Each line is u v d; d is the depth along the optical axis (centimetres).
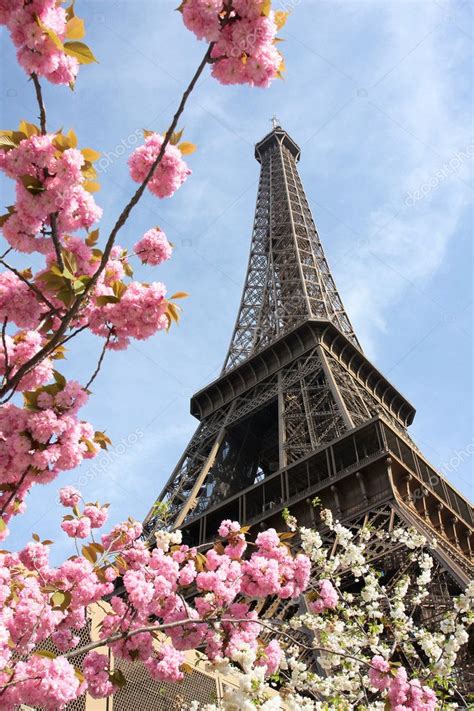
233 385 10188
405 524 5219
